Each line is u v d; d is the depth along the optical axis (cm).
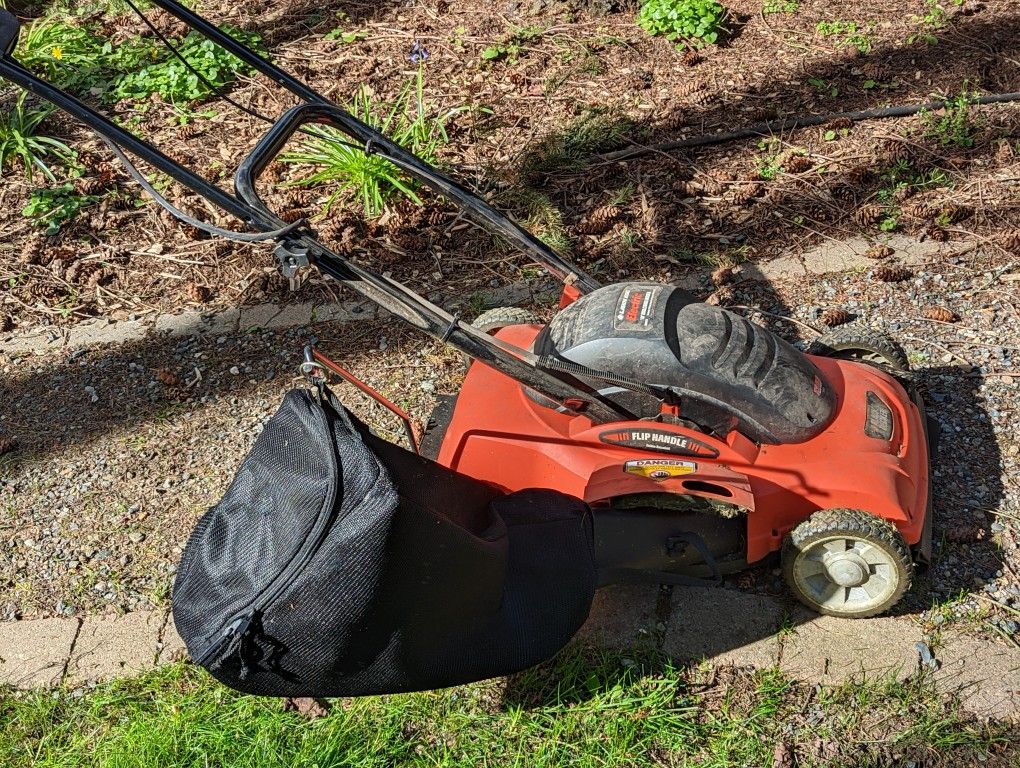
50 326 324
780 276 319
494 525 238
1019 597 252
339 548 218
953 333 301
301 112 254
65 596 265
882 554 241
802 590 249
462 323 240
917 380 291
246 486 229
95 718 245
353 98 386
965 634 247
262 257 338
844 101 368
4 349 318
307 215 346
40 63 412
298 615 219
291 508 222
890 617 250
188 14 262
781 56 389
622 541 250
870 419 249
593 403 245
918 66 378
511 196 345
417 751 238
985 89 367
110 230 348
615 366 240
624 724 238
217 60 402
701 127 364
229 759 238
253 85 398
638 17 420
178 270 336
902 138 352
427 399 296
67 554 272
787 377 243
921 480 249
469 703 244
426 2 445
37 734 245
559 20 424
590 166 355
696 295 316
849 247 324
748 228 332
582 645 250
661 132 363
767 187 342
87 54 422
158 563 269
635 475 245
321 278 330
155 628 258
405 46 416
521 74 390
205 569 227
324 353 311
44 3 465
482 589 228
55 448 294
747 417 242
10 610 263
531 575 236
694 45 400
